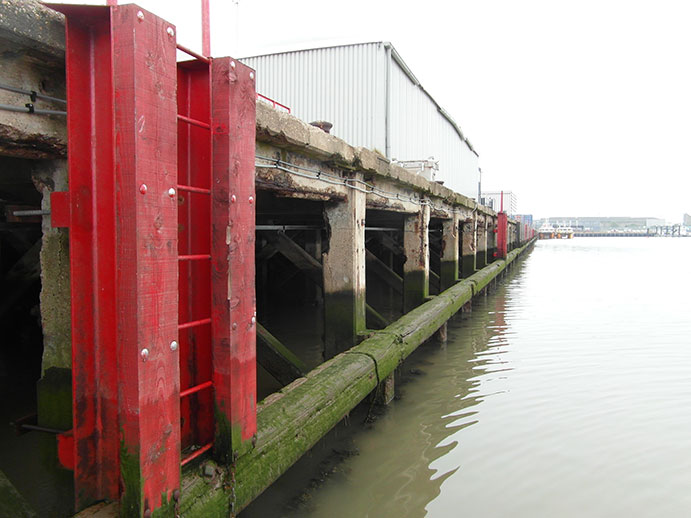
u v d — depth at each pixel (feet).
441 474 12.48
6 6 6.03
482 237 50.14
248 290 8.18
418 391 18.24
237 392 7.93
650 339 26.86
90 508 6.59
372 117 40.93
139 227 6.05
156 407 6.40
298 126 12.17
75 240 6.33
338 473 12.33
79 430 6.53
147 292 6.21
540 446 14.05
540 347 25.08
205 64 7.69
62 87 7.37
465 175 75.97
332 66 41.91
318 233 30.55
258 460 8.64
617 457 13.46
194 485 7.30
